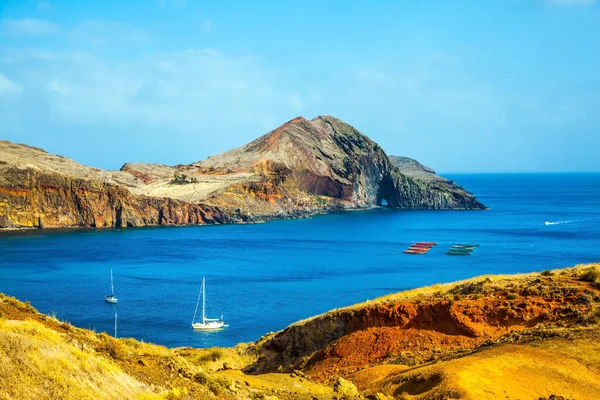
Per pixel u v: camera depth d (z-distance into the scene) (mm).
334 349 33406
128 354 18859
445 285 42312
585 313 29547
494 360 23547
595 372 22766
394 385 23828
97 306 97188
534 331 28453
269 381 23734
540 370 22703
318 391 23328
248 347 41875
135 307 97250
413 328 33094
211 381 18578
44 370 13820
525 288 34000
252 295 108438
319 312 94500
